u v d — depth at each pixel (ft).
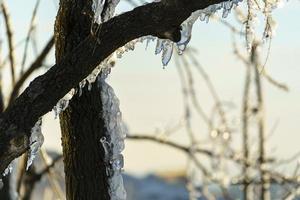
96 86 14.49
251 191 26.30
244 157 26.91
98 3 14.26
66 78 13.05
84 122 14.49
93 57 12.98
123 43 12.91
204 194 27.91
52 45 22.38
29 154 13.74
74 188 14.56
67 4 14.33
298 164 25.79
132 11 12.78
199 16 13.56
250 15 14.35
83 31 14.26
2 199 20.34
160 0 12.87
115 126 14.61
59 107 14.10
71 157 14.57
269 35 14.38
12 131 13.01
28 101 13.05
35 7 23.07
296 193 24.23
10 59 23.20
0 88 21.65
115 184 14.55
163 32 12.73
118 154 14.61
